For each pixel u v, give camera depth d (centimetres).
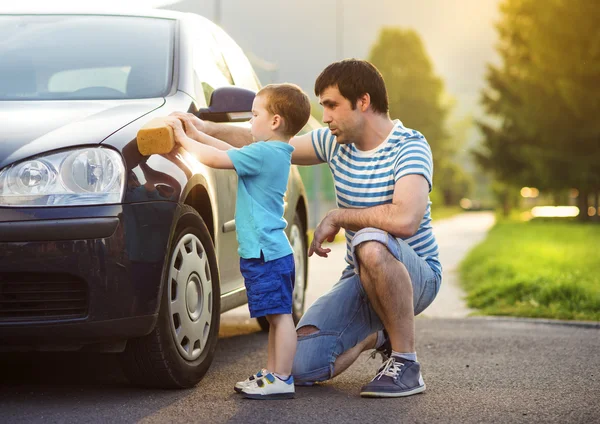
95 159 374
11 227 357
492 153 3731
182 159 418
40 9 524
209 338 436
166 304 394
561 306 729
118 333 371
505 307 743
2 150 370
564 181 3206
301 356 423
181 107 441
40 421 352
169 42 495
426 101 6481
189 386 417
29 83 455
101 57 476
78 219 363
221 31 602
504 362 500
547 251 1357
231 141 452
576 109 3014
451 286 967
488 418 366
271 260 391
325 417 364
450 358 514
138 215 376
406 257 412
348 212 412
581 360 507
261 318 614
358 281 429
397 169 407
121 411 369
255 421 356
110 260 366
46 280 363
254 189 395
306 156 443
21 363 477
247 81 606
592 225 2906
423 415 370
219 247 475
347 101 407
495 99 3769
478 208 8231
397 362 409
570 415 373
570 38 3000
